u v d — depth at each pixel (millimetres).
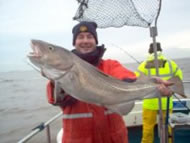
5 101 25672
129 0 3076
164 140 3355
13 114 17547
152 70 4414
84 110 2475
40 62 2332
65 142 2508
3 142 10992
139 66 4629
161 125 3348
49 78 2334
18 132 12477
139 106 5691
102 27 3240
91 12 3135
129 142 5145
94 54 2631
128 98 2605
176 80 2727
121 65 2842
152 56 4500
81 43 2656
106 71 2703
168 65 4465
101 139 2455
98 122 2449
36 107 19969
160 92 2727
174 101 5543
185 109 5488
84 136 2443
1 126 13961
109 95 2492
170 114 4090
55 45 2404
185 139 4512
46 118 15297
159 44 4523
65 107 2553
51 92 2404
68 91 2357
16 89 42625
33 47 2375
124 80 2650
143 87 2703
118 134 2518
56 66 2344
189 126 3648
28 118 15695
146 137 4680
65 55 2379
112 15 3168
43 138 9641
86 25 2646
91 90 2416
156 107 4453
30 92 35000
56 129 10680
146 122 4652
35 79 91875
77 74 2381
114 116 2535
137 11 3135
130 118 5551
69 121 2504
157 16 3121
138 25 3229
